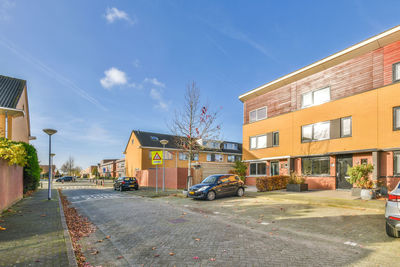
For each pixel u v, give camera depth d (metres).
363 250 4.71
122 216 8.69
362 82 13.24
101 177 65.50
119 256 4.68
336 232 5.96
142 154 34.16
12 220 7.65
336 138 14.27
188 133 16.72
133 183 21.88
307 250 4.78
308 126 16.09
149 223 7.41
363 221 6.93
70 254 4.52
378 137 12.32
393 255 4.42
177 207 10.61
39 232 6.12
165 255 4.67
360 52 13.37
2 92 17.84
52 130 14.20
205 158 37.97
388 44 12.31
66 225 6.92
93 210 10.41
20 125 21.16
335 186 14.25
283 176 15.75
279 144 18.09
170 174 22.05
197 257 4.51
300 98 16.75
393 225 4.93
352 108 13.58
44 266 3.97
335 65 14.70
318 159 15.44
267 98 19.48
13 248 4.86
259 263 4.18
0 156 8.46
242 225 6.94
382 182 11.76
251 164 20.88
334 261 4.21
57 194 17.20
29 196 15.73
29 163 16.02
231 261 4.29
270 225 6.87
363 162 12.85
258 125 20.11
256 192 14.55
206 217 8.19
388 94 12.08
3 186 9.07
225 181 13.11
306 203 10.41
